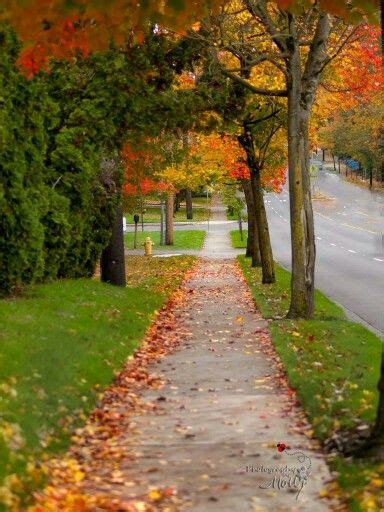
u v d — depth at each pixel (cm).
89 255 2748
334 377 1348
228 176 4378
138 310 2192
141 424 1102
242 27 2617
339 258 4719
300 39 2483
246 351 1709
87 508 754
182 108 2427
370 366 1481
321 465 890
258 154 3322
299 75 2189
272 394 1287
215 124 2591
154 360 1602
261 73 2758
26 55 1144
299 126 2202
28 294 1980
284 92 2239
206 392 1312
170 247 6794
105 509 753
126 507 756
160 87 2470
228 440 1009
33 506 752
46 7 975
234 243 7194
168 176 4231
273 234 7594
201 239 7594
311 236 2227
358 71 2864
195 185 4634
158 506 771
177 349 1747
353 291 3097
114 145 2516
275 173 3806
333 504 770
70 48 1139
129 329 1838
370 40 2708
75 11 990
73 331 1577
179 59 2411
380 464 860
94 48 1109
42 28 1068
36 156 2053
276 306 2497
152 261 5019
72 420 1074
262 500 787
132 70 2353
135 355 1605
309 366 1456
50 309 1784
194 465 905
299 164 2200
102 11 990
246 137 3225
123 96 2386
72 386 1207
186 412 1170
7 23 1128
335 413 1080
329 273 3844
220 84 2456
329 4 1023
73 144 2422
